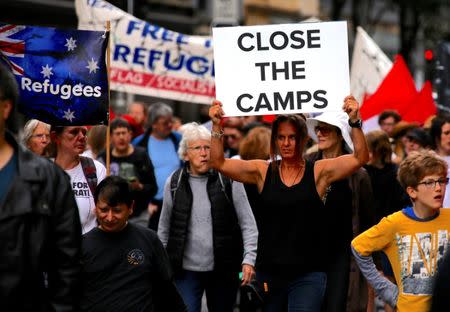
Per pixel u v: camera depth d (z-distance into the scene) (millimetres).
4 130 5586
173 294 7758
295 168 8414
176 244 9336
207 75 13922
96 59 8883
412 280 7297
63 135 8758
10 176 5520
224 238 9312
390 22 62844
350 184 9320
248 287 8461
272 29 8508
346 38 8500
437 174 7168
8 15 35500
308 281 8336
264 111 8461
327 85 8492
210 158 8461
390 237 7398
